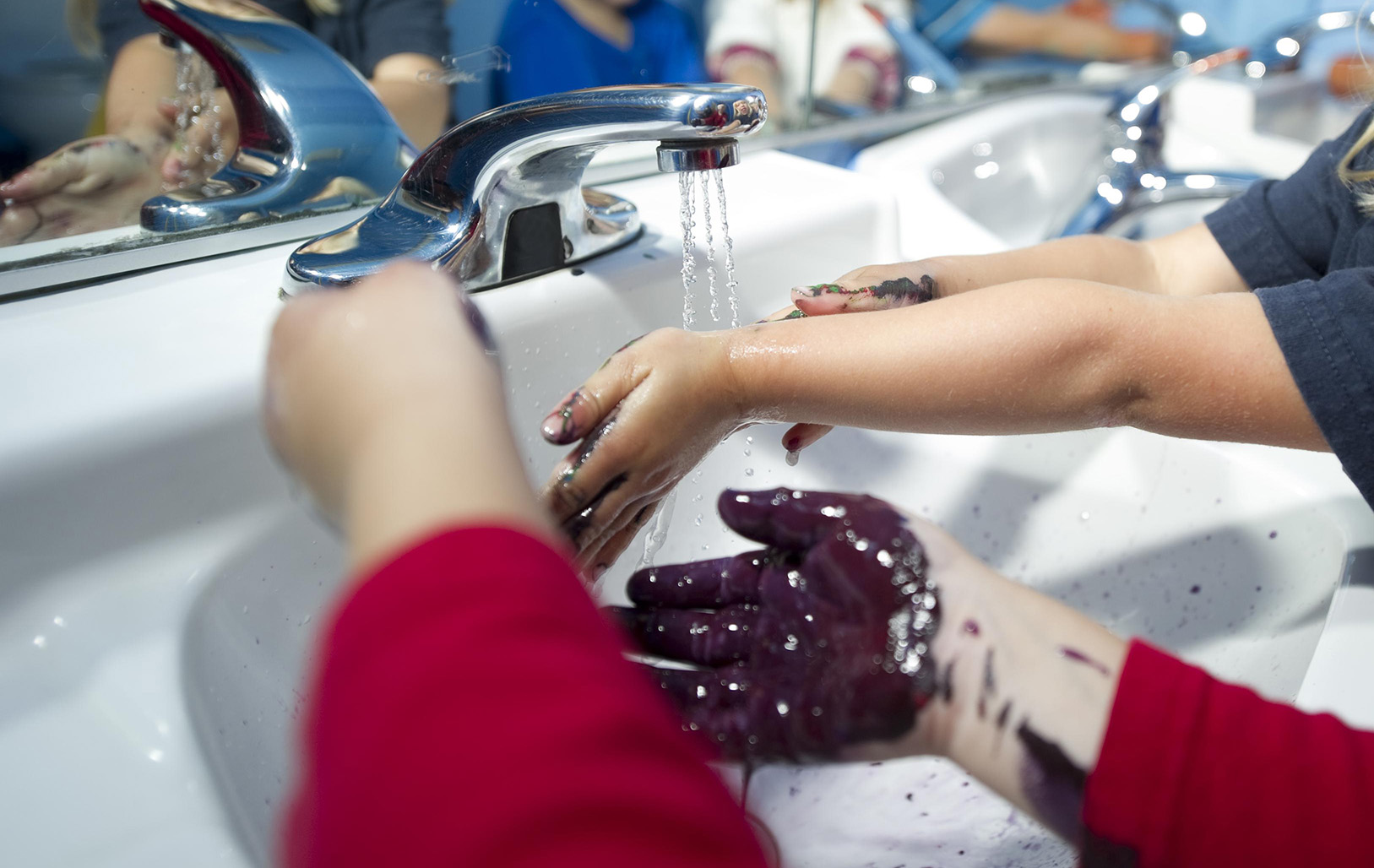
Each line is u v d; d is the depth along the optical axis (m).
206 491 0.37
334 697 0.13
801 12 0.74
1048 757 0.22
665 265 0.51
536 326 0.47
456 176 0.44
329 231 0.52
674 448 0.35
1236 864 0.20
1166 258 0.56
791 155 0.73
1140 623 0.49
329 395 0.17
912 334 0.36
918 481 0.58
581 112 0.38
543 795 0.11
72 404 0.35
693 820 0.12
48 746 0.29
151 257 0.48
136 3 0.45
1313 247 0.53
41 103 0.44
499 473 0.15
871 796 0.44
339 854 0.12
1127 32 1.06
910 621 0.24
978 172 0.85
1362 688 0.31
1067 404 0.36
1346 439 0.35
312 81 0.49
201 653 0.34
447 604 0.13
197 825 0.27
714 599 0.29
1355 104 1.03
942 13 0.87
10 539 0.33
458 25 0.55
